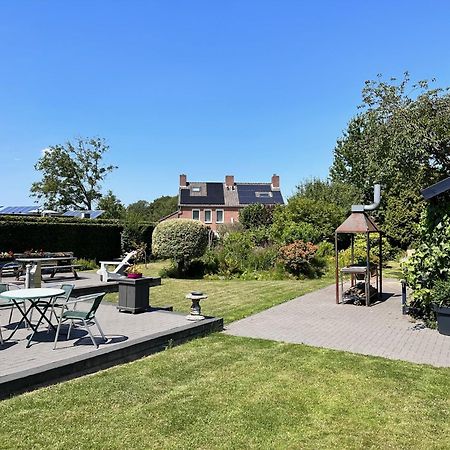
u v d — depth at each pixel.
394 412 3.86
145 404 3.97
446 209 7.29
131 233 20.50
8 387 4.07
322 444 3.26
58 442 3.21
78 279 13.41
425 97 11.09
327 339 6.63
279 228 19.61
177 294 11.26
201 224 14.97
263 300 10.38
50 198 40.22
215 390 4.35
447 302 6.96
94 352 5.10
